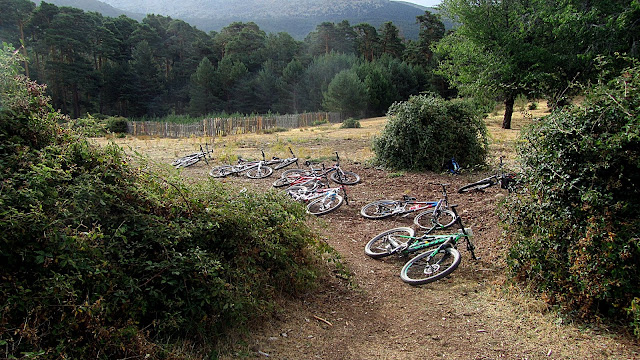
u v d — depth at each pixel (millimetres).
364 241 7207
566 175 4539
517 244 5156
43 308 2830
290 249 4938
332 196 8758
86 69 49562
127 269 3480
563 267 4535
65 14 49250
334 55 62750
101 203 3545
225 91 59469
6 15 46531
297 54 73562
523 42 20922
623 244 4047
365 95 49375
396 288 5363
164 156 15180
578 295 4391
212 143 19547
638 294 4039
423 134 11305
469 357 3826
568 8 19109
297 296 4809
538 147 5004
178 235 3770
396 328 4367
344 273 5453
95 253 3215
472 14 21688
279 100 59031
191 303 3572
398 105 12055
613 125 4426
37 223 3055
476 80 22406
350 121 30938
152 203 4098
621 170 4254
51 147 3865
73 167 3893
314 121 42375
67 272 3119
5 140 3883
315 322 4348
